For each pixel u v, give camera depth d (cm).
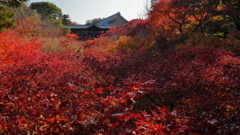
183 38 1284
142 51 868
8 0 998
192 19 1809
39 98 256
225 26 1636
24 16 2588
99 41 2058
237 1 1366
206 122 213
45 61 628
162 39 1352
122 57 756
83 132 233
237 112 336
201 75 459
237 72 460
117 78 624
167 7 1719
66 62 636
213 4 1492
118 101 246
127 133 218
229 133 210
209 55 609
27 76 473
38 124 243
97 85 256
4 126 246
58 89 417
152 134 213
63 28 3731
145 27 2505
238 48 867
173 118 244
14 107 296
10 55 570
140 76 450
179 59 682
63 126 217
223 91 396
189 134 207
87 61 600
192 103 457
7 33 909
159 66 642
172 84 450
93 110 261
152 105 535
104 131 260
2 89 372
